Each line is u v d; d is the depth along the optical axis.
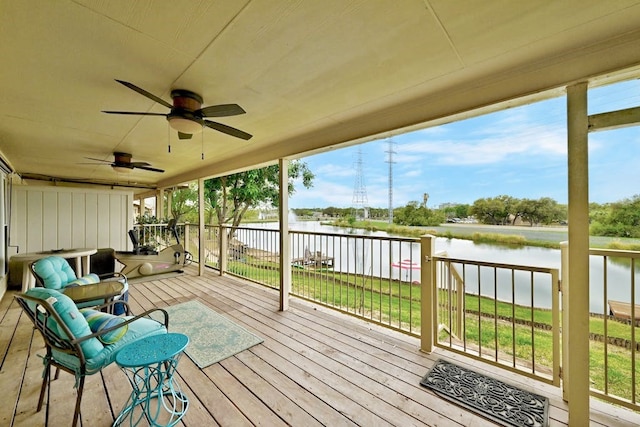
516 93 1.91
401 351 2.61
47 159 5.14
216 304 3.93
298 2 1.29
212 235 6.68
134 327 1.98
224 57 1.77
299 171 8.99
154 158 5.04
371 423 1.73
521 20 1.43
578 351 1.69
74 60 1.80
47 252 4.20
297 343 2.77
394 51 1.72
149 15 1.38
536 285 4.45
